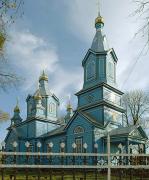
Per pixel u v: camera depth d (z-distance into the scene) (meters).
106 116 32.25
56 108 44.91
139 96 43.84
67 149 32.91
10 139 42.34
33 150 38.94
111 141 29.45
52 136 37.25
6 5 6.97
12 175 10.08
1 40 10.77
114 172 11.50
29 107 43.78
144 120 42.69
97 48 35.81
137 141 29.03
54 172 12.49
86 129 31.02
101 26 37.47
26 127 41.94
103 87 33.53
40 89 44.62
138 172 10.80
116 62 36.62
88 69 36.19
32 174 11.45
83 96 35.66
